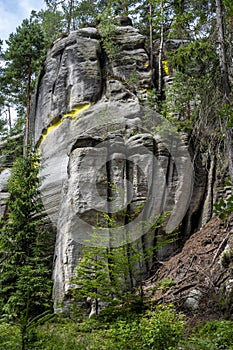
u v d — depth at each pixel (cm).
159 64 1525
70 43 1548
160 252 1080
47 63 1614
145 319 754
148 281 1009
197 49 791
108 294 932
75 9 2502
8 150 1820
